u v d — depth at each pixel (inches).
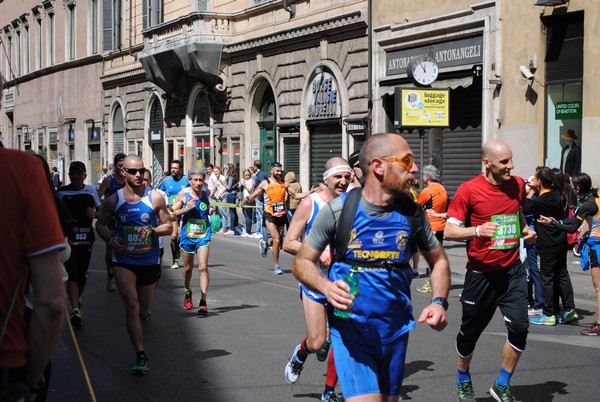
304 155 1037.2
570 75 677.3
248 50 1162.0
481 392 276.4
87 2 1784.0
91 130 1790.1
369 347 172.9
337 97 966.4
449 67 797.2
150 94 1499.8
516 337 249.6
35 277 126.6
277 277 588.4
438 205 513.7
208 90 1272.1
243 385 290.4
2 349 123.4
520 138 717.9
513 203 251.3
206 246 434.0
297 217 263.1
